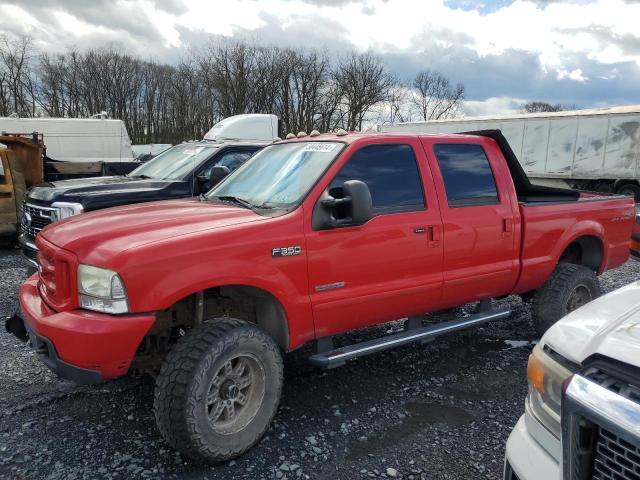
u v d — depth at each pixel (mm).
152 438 3494
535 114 22062
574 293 5262
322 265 3689
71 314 3035
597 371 1845
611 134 19016
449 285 4402
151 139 60562
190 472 3131
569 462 1822
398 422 3744
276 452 3354
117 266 2947
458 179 4551
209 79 52656
